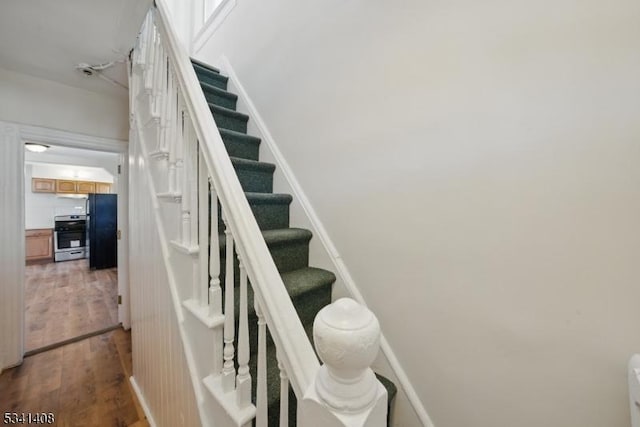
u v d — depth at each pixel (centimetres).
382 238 129
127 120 280
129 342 255
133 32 167
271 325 67
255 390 90
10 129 216
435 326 110
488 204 96
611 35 74
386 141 127
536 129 86
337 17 151
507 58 91
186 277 109
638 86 70
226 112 197
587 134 77
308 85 168
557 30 82
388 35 126
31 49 187
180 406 114
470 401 101
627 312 72
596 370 76
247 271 76
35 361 222
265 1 203
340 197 148
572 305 80
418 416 113
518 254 90
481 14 97
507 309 92
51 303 348
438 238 109
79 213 652
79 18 156
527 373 88
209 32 272
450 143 105
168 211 125
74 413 169
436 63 109
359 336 47
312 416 53
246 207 85
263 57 203
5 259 211
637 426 62
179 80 113
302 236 153
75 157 577
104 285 424
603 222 75
